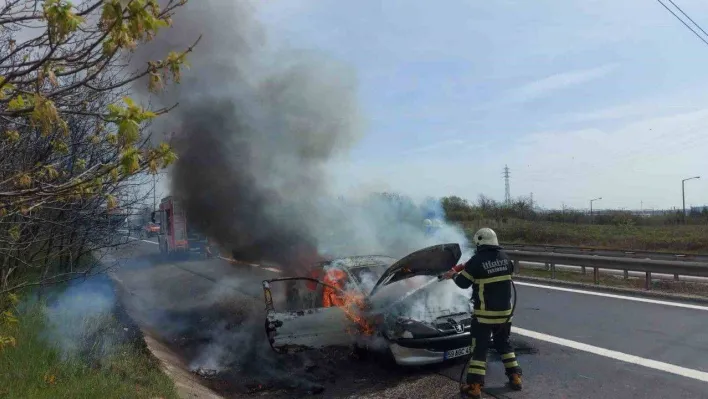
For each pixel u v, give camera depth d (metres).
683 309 8.16
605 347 6.23
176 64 2.46
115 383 4.43
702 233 23.53
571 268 14.83
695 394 4.65
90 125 4.87
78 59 2.19
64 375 4.54
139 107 2.21
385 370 5.92
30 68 2.04
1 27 2.91
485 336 4.92
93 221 6.91
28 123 2.87
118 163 2.47
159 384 4.65
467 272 5.04
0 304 5.34
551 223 30.36
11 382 4.18
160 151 2.75
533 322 7.71
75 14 1.90
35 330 5.48
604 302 9.00
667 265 9.82
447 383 5.28
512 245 20.98
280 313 5.98
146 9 2.14
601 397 4.68
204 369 6.37
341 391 5.35
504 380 5.26
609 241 23.73
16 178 2.62
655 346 6.17
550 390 4.93
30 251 6.84
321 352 6.65
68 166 4.54
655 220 31.58
